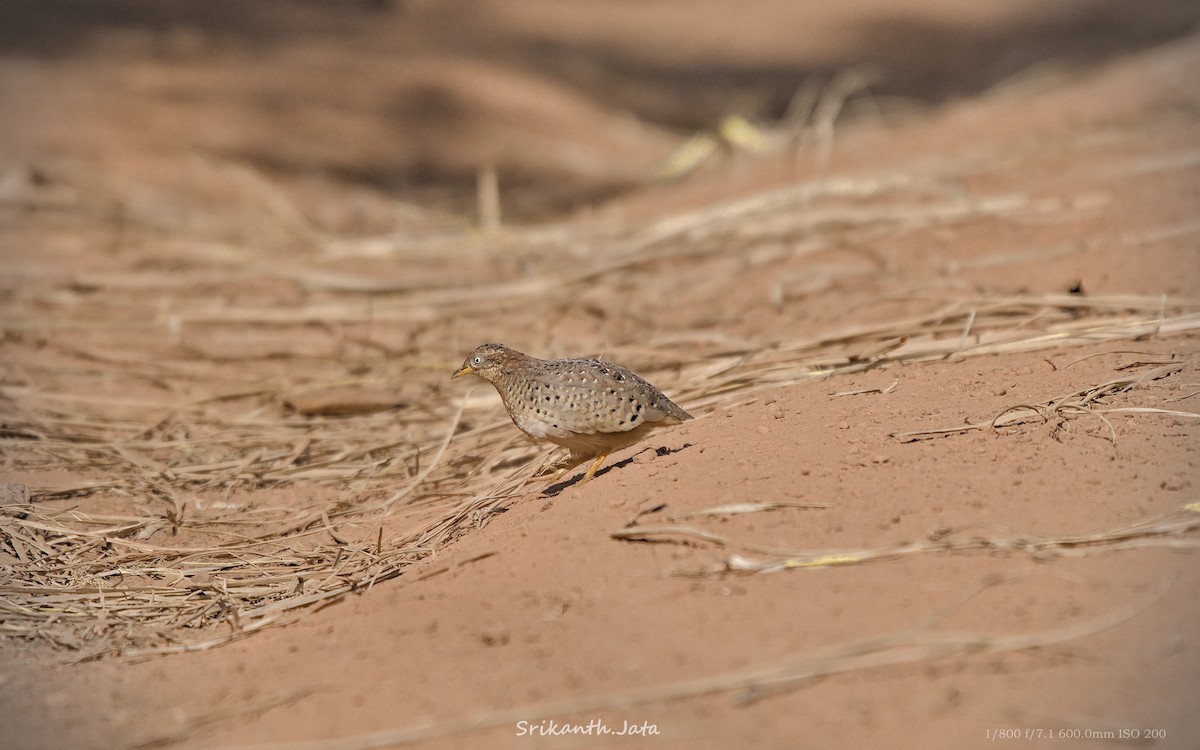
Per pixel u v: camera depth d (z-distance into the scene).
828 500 14.82
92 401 25.03
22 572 17.36
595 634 12.74
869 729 10.73
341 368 27.28
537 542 15.16
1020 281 25.11
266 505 20.19
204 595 16.69
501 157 55.44
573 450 17.20
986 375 18.95
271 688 13.19
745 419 18.22
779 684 11.51
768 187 38.75
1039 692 11.02
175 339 29.03
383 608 14.70
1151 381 17.70
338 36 75.00
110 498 20.55
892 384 18.75
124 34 66.81
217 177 46.69
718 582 13.39
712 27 90.50
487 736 11.41
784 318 26.56
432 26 82.75
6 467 21.89
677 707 11.38
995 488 14.70
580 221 40.31
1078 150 35.53
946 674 11.40
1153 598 12.16
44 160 44.97
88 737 12.68
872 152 41.06
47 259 35.66
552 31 86.31
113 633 15.66
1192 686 10.86
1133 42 81.50
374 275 34.41
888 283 27.22
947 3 98.00
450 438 19.91
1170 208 28.67
